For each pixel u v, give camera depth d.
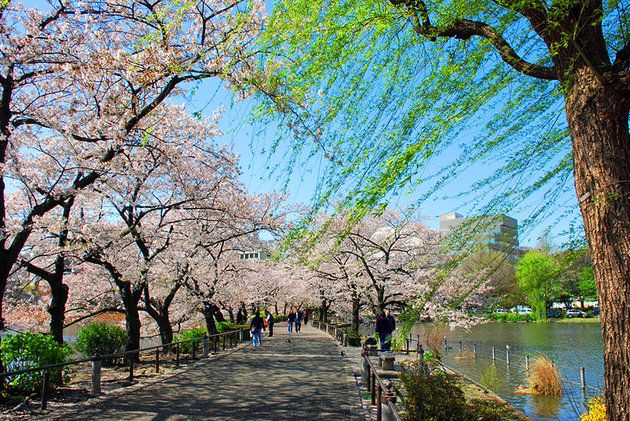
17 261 11.62
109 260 14.81
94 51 8.78
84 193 11.88
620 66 2.88
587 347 26.08
